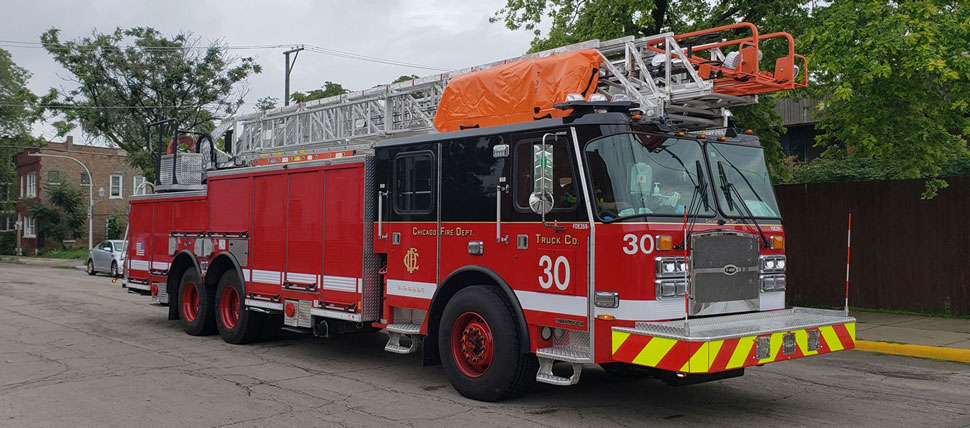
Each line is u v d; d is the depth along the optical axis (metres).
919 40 10.34
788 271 14.09
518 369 6.54
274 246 9.36
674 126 6.58
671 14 15.26
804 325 6.07
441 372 8.32
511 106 7.21
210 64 32.81
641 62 7.15
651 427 6.01
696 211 6.21
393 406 6.65
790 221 14.08
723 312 6.22
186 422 6.07
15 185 52.47
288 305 9.09
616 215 5.84
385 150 7.93
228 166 11.50
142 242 12.49
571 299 6.07
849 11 10.80
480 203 6.89
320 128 10.76
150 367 8.51
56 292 18.97
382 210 7.91
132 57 31.56
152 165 30.86
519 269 6.51
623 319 5.75
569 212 6.11
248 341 10.23
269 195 9.48
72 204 46.50
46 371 8.21
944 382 7.98
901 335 10.54
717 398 7.11
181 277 11.58
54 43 31.14
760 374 8.36
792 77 6.66
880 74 10.33
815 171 18.44
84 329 11.79
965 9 10.76
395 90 9.38
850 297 13.34
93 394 7.07
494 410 6.51
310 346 10.17
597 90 7.23
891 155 11.57
